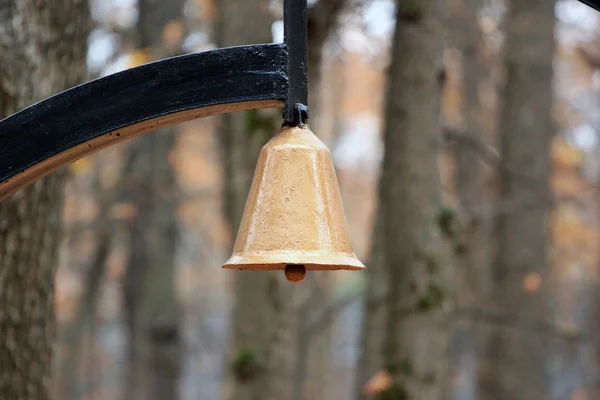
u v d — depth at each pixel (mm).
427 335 10141
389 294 10266
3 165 3541
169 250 21047
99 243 24250
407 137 10258
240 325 10664
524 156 17062
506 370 17031
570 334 14148
